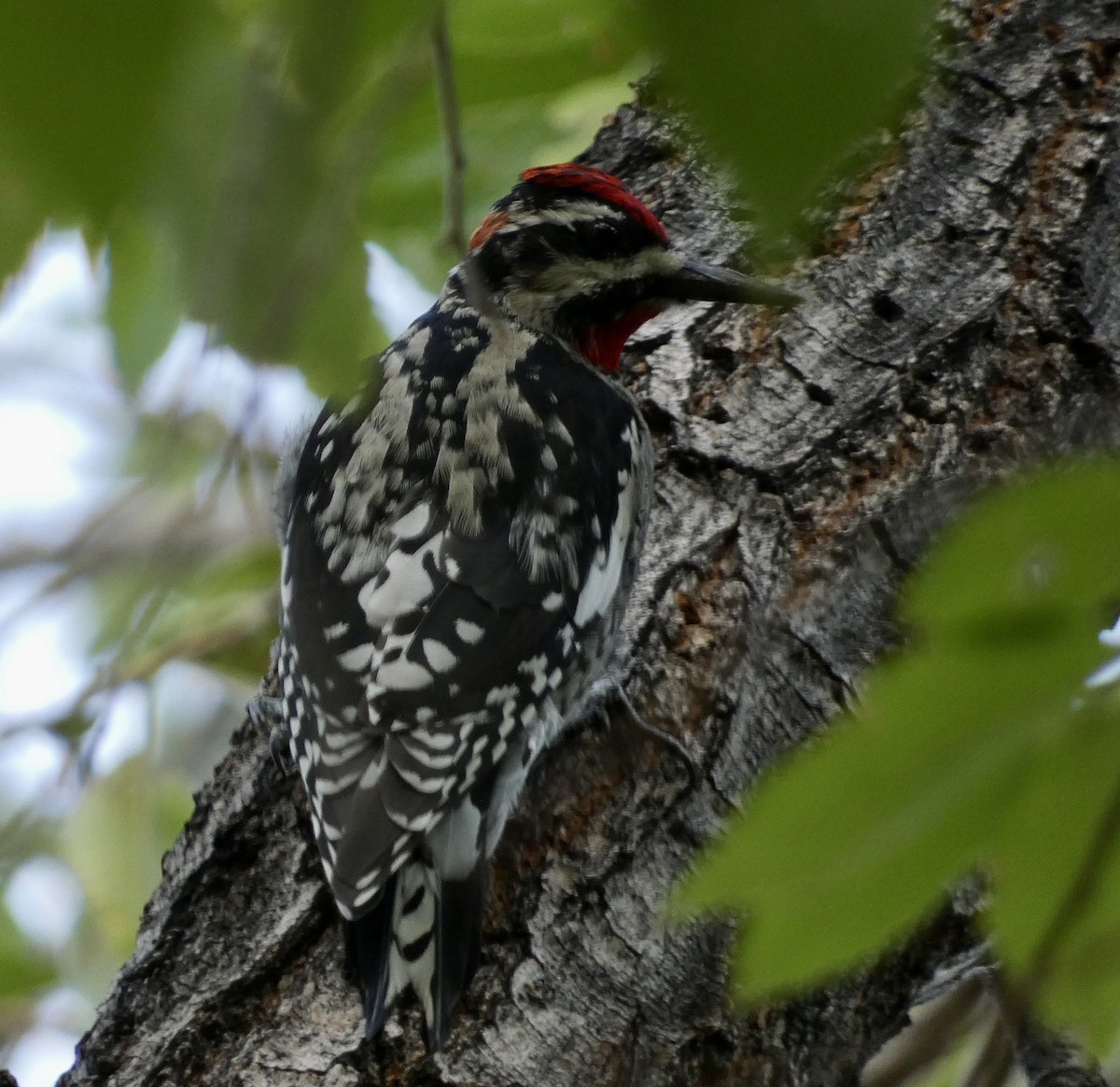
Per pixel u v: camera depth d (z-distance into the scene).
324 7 1.58
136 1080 5.84
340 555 6.79
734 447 6.69
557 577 6.73
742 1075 5.74
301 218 1.63
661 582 6.43
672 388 7.10
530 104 8.78
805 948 3.13
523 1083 5.67
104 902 10.33
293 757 6.28
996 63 7.07
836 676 6.10
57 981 10.25
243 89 1.59
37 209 1.61
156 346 3.33
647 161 8.35
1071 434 6.51
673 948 5.69
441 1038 5.53
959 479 6.36
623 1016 5.71
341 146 1.74
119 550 11.16
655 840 5.94
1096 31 7.09
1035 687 2.96
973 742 2.99
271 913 6.02
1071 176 6.84
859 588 6.21
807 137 1.60
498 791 6.08
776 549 6.40
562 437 7.09
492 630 6.45
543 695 6.36
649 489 6.91
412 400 7.29
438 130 7.93
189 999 5.92
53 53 1.53
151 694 11.12
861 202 6.92
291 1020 5.80
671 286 7.45
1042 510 2.93
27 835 9.27
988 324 6.63
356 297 2.38
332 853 5.75
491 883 5.96
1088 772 2.99
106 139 1.56
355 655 6.34
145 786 10.76
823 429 6.57
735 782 5.98
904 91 1.78
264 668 11.63
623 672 6.29
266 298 1.64
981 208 6.83
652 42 1.60
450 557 6.65
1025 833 3.07
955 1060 8.99
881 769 2.99
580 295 7.98
